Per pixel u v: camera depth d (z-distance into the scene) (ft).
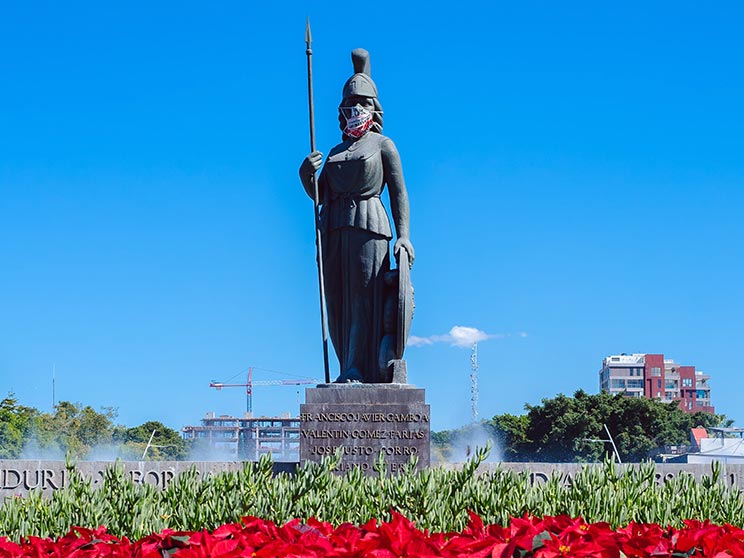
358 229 70.28
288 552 33.09
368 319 70.44
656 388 636.07
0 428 278.46
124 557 34.14
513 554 33.19
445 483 51.90
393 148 71.46
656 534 36.01
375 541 33.45
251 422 440.86
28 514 48.73
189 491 50.01
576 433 301.43
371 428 66.28
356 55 72.64
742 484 65.98
